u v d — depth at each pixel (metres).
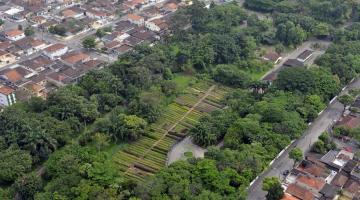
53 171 169.75
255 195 164.12
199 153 190.62
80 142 191.50
